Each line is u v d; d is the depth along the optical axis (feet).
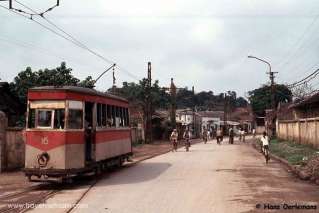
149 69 191.83
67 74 127.24
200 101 556.92
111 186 55.47
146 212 38.14
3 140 71.46
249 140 244.63
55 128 55.67
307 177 60.23
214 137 301.02
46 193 50.24
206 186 53.93
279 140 171.53
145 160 97.55
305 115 153.38
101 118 66.39
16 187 55.57
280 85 302.66
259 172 70.44
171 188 52.47
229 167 78.79
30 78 124.26
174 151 132.57
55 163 55.16
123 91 232.94
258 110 334.44
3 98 108.78
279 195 46.85
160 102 257.14
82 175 67.87
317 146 109.91
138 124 207.21
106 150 68.54
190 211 38.29
